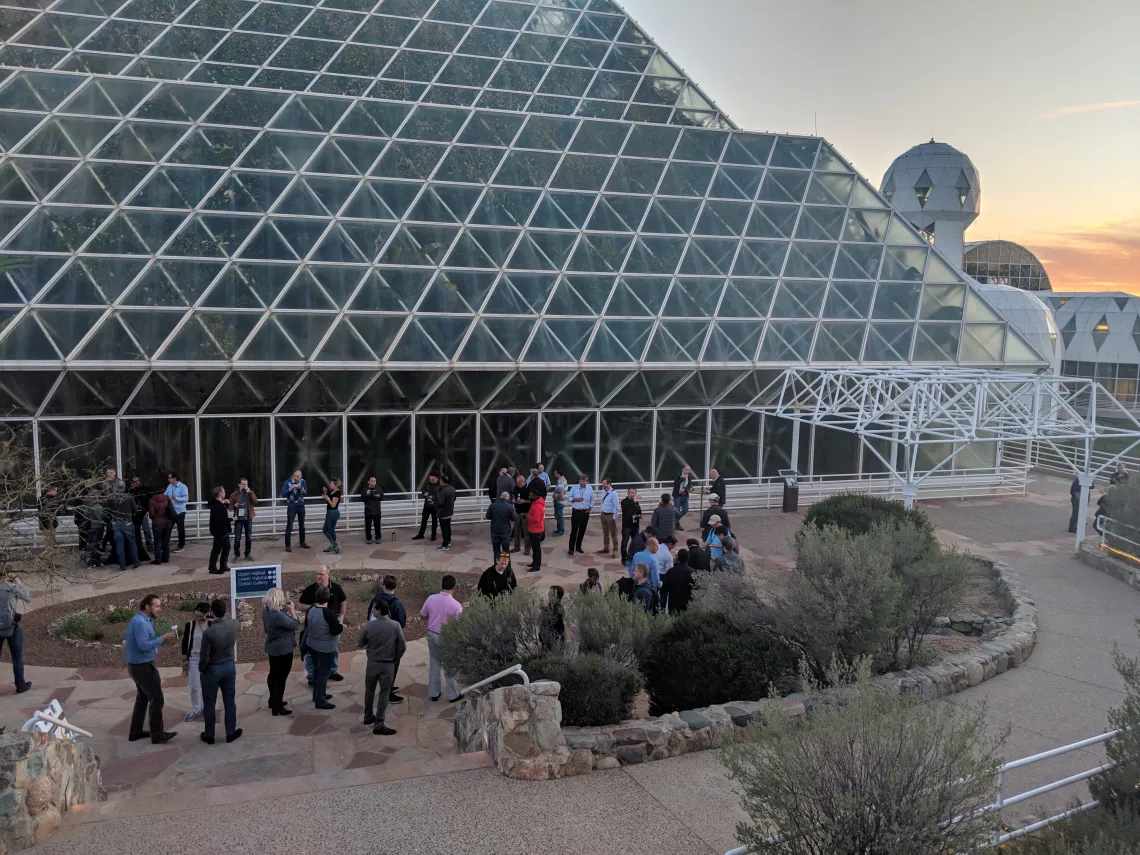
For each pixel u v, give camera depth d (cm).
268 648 1245
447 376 2309
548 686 937
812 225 3056
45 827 796
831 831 635
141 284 2189
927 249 3064
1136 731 822
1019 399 2628
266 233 2412
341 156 2716
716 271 2788
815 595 1194
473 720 1087
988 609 1744
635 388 2522
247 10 3259
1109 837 696
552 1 3778
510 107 3259
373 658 1192
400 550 2181
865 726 666
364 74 3188
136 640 1128
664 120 3434
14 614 1302
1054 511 2780
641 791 893
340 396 2278
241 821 827
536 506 2012
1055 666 1369
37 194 2288
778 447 2780
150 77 2861
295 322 2250
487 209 2717
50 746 836
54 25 2905
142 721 1164
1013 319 4928
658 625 1201
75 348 2028
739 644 1161
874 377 2277
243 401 2211
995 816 655
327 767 1092
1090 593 1850
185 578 1919
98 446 2142
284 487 2164
